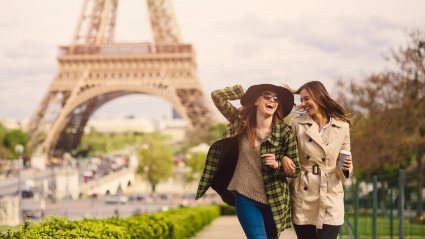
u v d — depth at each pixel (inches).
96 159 6348.4
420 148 1541.6
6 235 277.0
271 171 264.5
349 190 778.2
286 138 269.0
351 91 1814.7
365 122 1824.6
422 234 427.8
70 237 295.7
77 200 3304.6
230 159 280.1
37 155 4028.1
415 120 1552.7
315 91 289.6
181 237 734.5
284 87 274.5
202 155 4008.4
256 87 271.4
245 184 269.1
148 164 3991.1
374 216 541.0
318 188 286.5
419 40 1515.7
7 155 4596.5
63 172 3348.9
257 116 275.0
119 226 403.5
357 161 1688.0
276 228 264.1
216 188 287.3
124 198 3307.1
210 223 1414.9
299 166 272.7
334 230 284.8
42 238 278.8
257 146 268.7
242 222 268.7
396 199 518.6
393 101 1606.8
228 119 283.7
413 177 450.0
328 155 287.3
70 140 5098.4
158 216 597.9
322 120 296.5
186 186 4493.1
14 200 1359.5
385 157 1617.9
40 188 3472.0
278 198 266.5
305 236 295.9
